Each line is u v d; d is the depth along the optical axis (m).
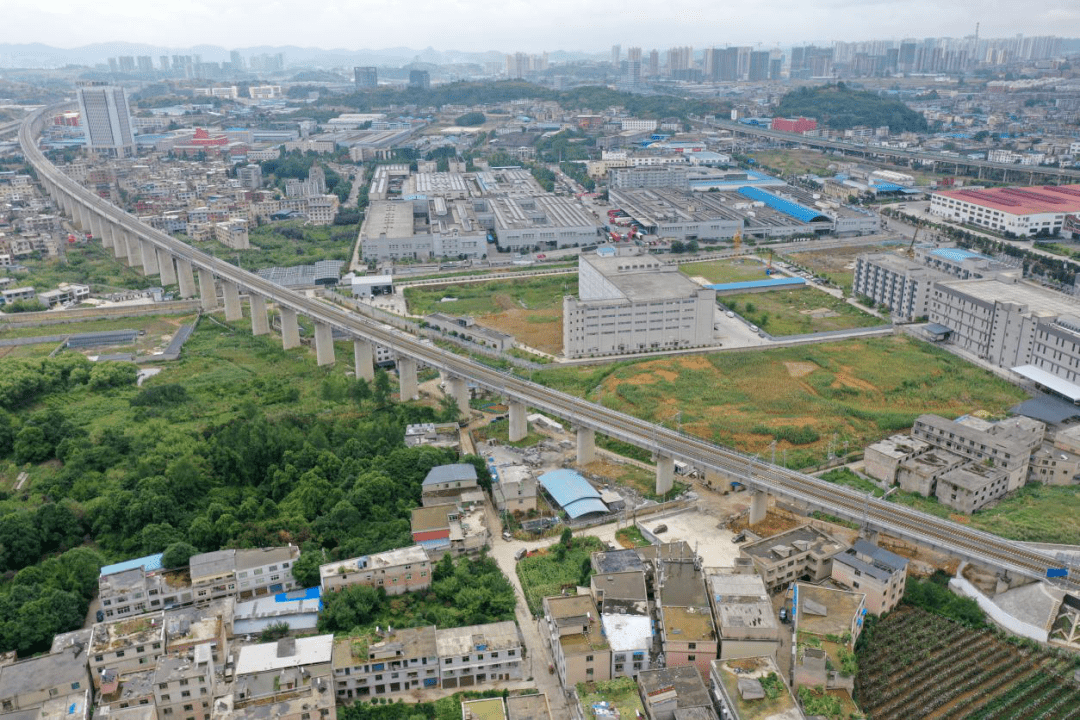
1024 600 195.62
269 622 190.12
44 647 182.25
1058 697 170.88
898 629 190.50
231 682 166.12
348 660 170.00
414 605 199.75
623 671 173.12
